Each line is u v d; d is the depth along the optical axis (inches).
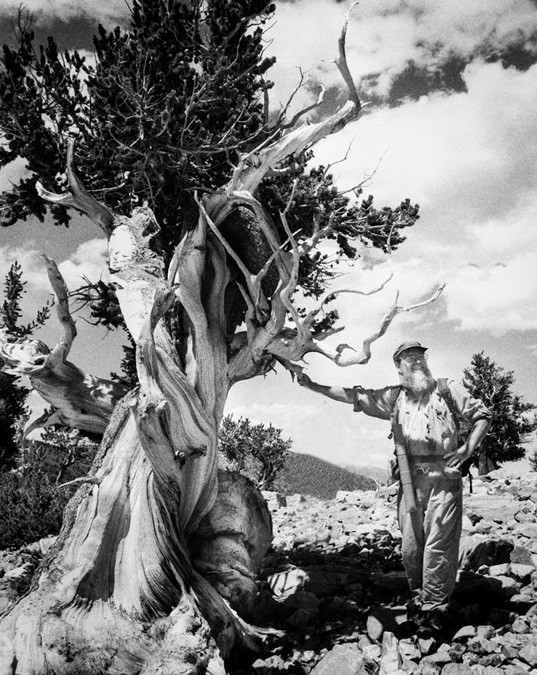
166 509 206.8
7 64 269.3
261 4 285.6
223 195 250.8
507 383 925.8
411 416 207.0
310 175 323.3
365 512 447.5
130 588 195.8
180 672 172.6
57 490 416.8
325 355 237.6
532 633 187.0
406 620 201.0
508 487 441.7
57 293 242.4
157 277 236.5
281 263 238.5
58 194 276.2
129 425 216.4
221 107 282.8
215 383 235.0
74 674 175.9
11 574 309.9
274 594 272.7
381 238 323.9
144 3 288.5
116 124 269.4
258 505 249.8
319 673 184.5
